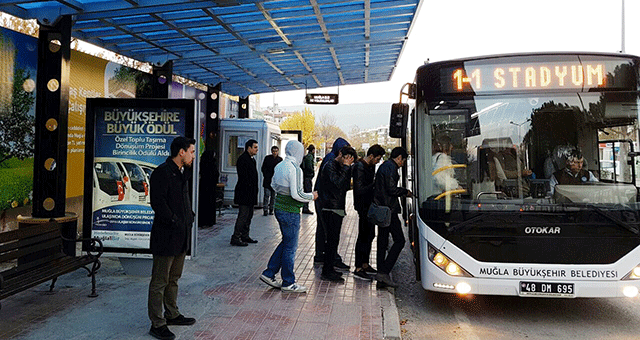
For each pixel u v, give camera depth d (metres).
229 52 10.70
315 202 7.97
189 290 6.22
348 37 10.97
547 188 5.28
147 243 6.61
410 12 9.34
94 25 7.91
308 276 7.14
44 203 6.83
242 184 9.12
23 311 5.24
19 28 11.50
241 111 17.41
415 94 5.93
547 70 5.50
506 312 6.01
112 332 4.69
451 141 5.53
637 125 5.34
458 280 5.23
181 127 6.60
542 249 5.11
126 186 6.64
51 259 5.57
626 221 5.06
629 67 5.45
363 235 7.16
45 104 6.79
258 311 5.46
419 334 5.23
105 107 6.66
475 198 5.35
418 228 5.56
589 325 5.52
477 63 5.59
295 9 8.70
